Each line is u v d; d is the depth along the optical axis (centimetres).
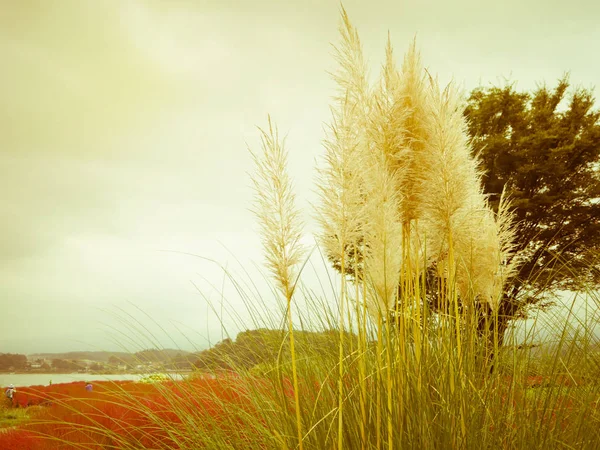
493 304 306
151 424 383
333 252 213
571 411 284
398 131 250
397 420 237
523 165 1548
